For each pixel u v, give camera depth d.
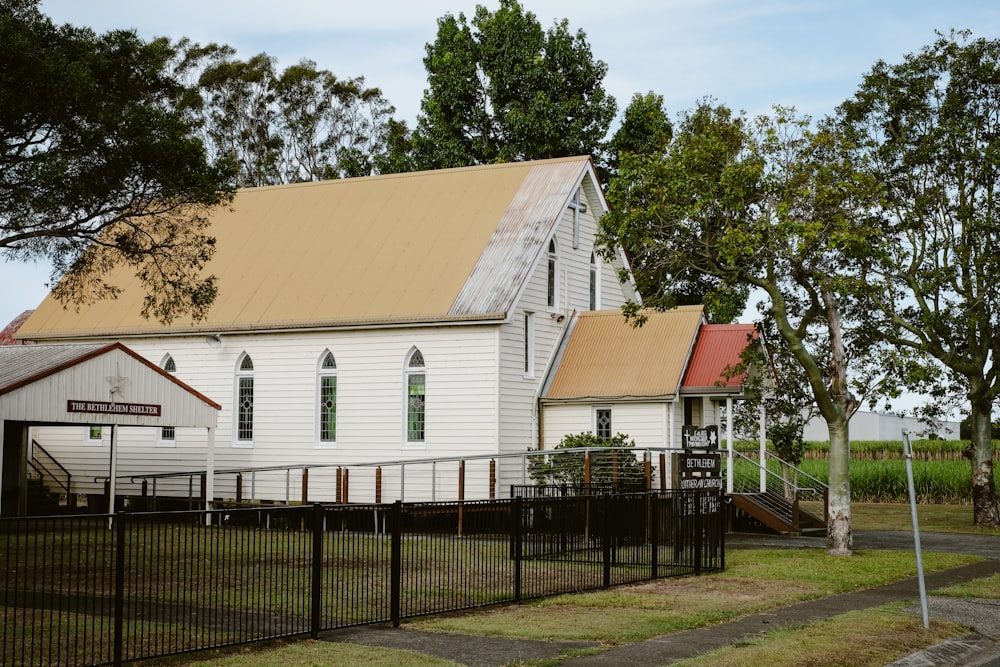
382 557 15.55
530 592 18.09
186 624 14.59
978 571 22.92
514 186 39.72
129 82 26.59
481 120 54.00
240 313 38.72
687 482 27.27
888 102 38.50
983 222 36.19
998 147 36.12
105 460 41.22
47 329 41.81
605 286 41.38
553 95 53.03
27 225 25.67
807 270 26.36
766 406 36.41
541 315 36.88
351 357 36.84
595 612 16.25
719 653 12.99
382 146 67.06
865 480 50.91
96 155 25.36
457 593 17.61
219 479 38.91
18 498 36.75
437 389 35.28
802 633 14.57
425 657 12.62
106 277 42.72
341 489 34.88
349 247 39.84
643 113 52.16
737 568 22.19
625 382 35.03
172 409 33.66
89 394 31.28
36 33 24.52
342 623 14.91
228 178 28.06
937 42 38.34
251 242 41.91
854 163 28.98
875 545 29.28
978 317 36.72
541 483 33.16
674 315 36.97
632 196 27.20
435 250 38.00
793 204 26.25
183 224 30.23
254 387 38.53
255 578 13.83
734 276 26.52
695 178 25.92
